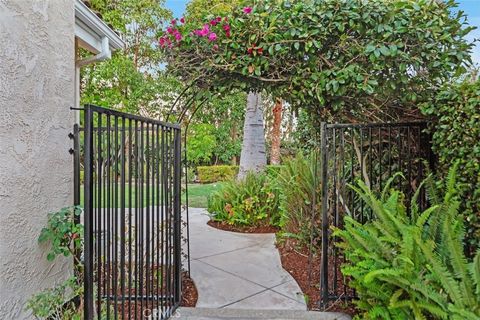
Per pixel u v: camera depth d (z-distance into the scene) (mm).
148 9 14086
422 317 2215
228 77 3619
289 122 13656
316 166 4504
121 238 2342
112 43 4461
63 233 2309
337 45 3293
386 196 3334
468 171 2535
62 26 2822
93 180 2070
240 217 6617
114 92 11852
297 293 3588
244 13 3340
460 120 2623
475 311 2070
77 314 2334
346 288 3266
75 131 2514
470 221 2527
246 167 8430
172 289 3248
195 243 5523
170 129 3205
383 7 3141
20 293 2225
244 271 4234
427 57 3158
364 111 3564
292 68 3393
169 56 3627
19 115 2258
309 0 3283
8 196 2141
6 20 2146
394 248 2527
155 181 2889
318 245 4652
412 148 3359
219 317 3096
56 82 2715
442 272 2191
